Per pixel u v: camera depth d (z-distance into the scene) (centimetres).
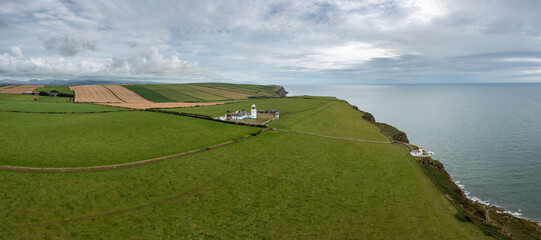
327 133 8181
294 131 8019
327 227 3678
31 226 3209
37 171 4338
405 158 6378
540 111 17638
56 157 5031
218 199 4188
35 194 3766
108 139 6366
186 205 3969
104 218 3509
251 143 6619
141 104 13662
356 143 7312
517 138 10331
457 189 5234
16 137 6000
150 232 3353
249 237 3419
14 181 3994
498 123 13550
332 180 5031
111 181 4309
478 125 13162
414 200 4462
